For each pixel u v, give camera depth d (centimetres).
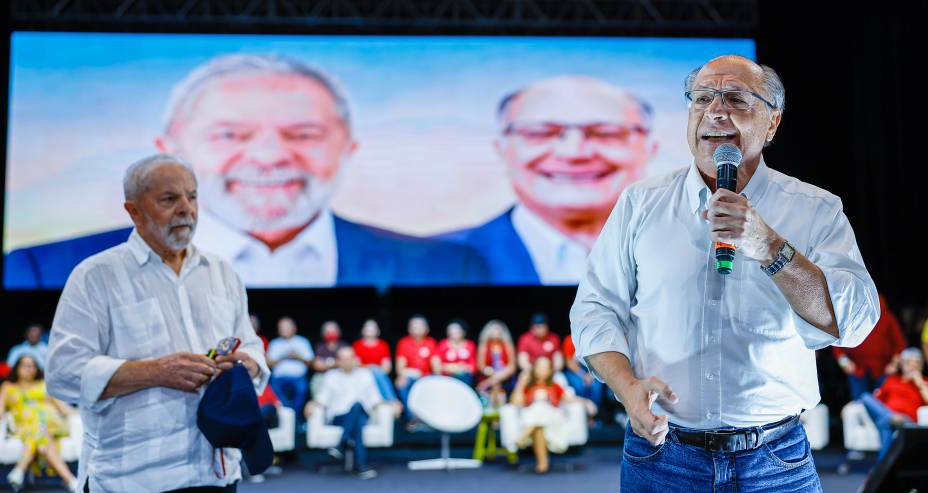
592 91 895
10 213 856
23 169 859
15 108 863
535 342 822
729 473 174
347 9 917
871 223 935
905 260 922
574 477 669
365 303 992
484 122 893
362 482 657
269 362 800
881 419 627
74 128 866
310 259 874
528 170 889
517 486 633
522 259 887
